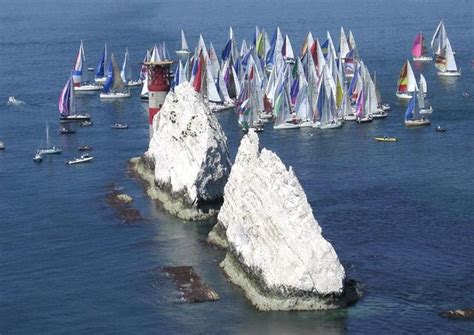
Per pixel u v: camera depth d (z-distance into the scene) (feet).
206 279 397.39
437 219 479.41
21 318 367.66
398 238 447.01
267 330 345.10
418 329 341.41
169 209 506.07
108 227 481.87
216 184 499.92
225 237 441.68
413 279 390.21
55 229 483.92
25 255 443.73
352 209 501.97
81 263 428.56
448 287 380.58
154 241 454.40
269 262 373.81
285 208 368.48
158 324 355.56
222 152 498.69
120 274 410.72
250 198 397.80
